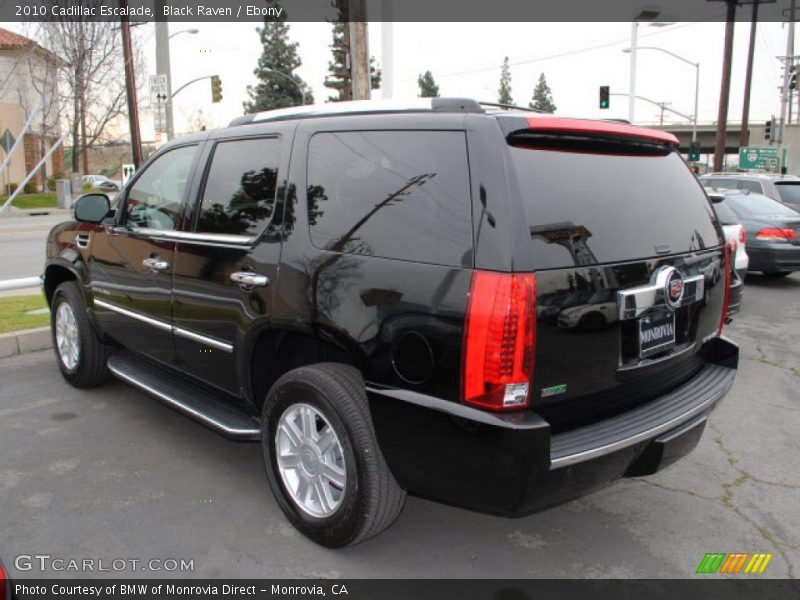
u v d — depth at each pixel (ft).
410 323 8.75
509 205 8.25
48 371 18.81
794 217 32.96
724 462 13.96
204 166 12.72
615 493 12.59
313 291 9.96
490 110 9.38
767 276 37.63
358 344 9.34
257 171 11.56
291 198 10.73
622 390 9.70
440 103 9.62
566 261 8.59
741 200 34.37
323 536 10.21
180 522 11.11
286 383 10.39
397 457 9.07
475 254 8.32
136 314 14.17
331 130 10.52
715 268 11.37
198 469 13.03
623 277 9.21
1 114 103.65
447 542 10.82
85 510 11.42
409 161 9.34
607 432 9.14
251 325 11.02
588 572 10.07
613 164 9.95
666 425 9.64
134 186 14.61
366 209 9.69
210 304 11.96
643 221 9.89
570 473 8.55
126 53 72.49
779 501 12.34
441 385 8.52
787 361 21.24
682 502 12.26
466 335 8.22
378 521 9.68
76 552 10.21
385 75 33.58
